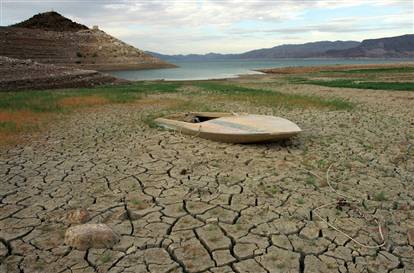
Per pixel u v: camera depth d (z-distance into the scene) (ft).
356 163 22.67
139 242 13.34
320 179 19.67
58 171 21.36
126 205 16.48
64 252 12.69
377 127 33.65
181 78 143.02
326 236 13.76
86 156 24.48
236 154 24.35
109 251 12.75
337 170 21.31
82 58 245.24
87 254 12.57
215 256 12.52
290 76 132.36
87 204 16.66
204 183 19.13
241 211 15.80
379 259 12.38
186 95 63.87
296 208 16.08
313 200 16.96
